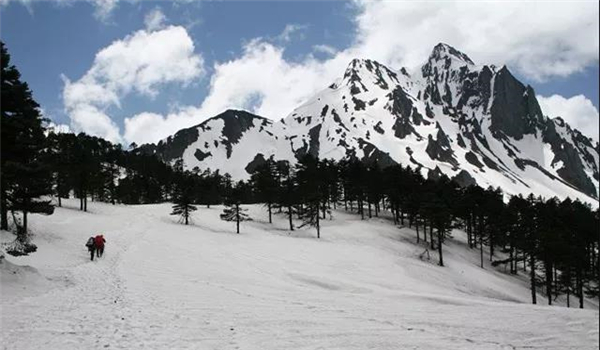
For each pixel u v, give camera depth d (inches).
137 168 5575.8
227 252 1881.2
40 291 701.3
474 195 3314.5
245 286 979.3
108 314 543.5
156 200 4709.6
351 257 2094.0
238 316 569.9
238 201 2819.9
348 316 593.0
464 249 3038.9
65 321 491.2
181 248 1829.5
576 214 2770.7
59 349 380.2
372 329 510.0
